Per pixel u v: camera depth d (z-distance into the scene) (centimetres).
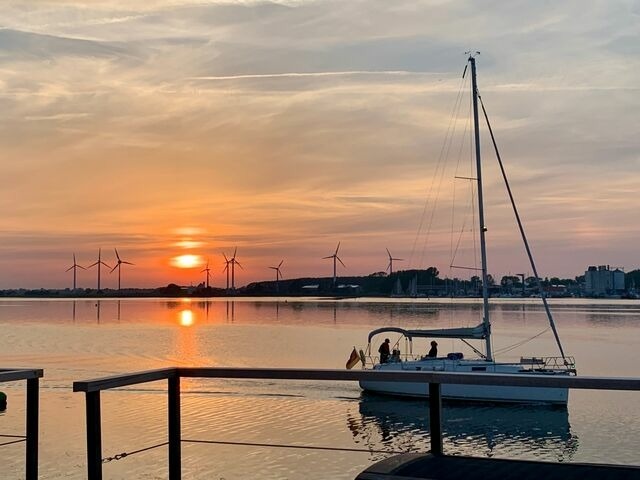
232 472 2311
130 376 652
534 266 4566
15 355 7000
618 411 3622
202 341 9250
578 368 6184
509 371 3791
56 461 2464
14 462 2269
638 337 10375
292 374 669
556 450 2888
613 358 7125
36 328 12512
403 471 579
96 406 619
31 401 741
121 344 8594
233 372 691
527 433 3175
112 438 2894
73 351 7525
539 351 8162
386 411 3675
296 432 3156
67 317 18075
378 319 16550
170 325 13888
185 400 3900
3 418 3356
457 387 3781
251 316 18975
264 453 2583
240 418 3434
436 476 567
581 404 3825
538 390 3684
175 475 707
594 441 3025
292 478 2247
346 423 3375
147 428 3117
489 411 3659
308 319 16725
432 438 643
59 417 3359
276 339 9769
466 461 611
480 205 4378
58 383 4656
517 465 599
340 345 8688
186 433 3036
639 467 591
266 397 4038
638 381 582
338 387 4391
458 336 4206
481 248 4341
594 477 564
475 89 4569
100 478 620
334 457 2528
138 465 2373
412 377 645
